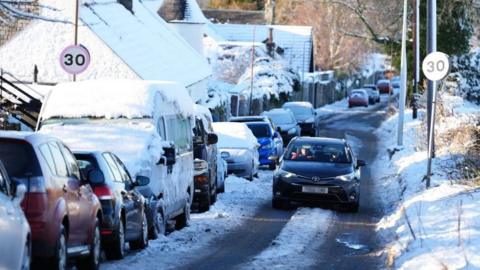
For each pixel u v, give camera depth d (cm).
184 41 11350
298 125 10519
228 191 6084
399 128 8700
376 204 5469
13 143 2492
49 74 8138
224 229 4275
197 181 4978
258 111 13475
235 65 14500
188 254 3447
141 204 3512
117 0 9850
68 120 3944
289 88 15300
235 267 3123
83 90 4003
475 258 2905
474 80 11744
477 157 5641
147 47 9025
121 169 3494
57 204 2517
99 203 2989
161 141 3881
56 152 2688
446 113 7838
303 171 5056
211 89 11594
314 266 3180
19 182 2244
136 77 8075
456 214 3878
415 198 4781
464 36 13138
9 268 2031
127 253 3431
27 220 2342
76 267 2914
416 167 6262
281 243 3769
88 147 3762
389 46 14425
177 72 9150
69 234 2670
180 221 4347
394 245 3522
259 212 4997
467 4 13125
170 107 4209
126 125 3878
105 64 8100
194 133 5119
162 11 12725
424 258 2966
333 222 4575
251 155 6850
